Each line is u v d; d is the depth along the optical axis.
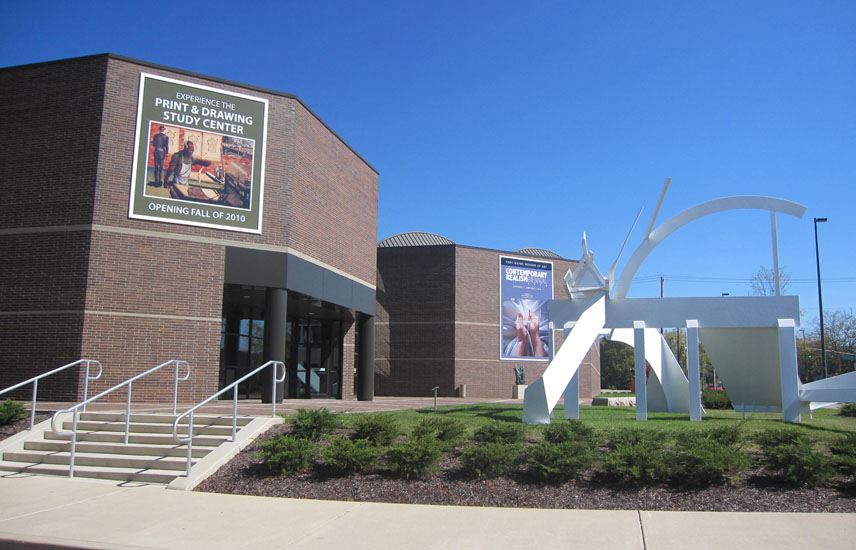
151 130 19.03
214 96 19.89
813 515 7.04
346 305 24.58
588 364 40.88
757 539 6.20
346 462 9.02
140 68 19.11
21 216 18.56
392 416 12.27
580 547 6.07
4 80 19.33
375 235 27.75
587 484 8.39
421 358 36.50
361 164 26.47
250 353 23.77
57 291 18.00
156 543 6.36
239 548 6.21
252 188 20.09
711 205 15.63
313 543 6.34
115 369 17.86
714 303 15.20
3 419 11.74
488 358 37.09
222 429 10.88
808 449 8.34
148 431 11.24
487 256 37.91
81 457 10.16
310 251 21.83
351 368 27.64
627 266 15.81
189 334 18.81
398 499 8.14
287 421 11.62
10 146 18.97
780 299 14.92
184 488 8.82
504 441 10.04
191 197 19.28
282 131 20.78
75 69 18.95
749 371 15.81
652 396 19.17
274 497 8.38
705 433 10.08
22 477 9.78
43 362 17.75
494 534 6.54
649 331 18.91
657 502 7.70
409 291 37.22
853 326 58.19
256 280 19.81
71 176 18.45
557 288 39.97
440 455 9.02
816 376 60.00
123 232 18.39
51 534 6.66
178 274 18.88
